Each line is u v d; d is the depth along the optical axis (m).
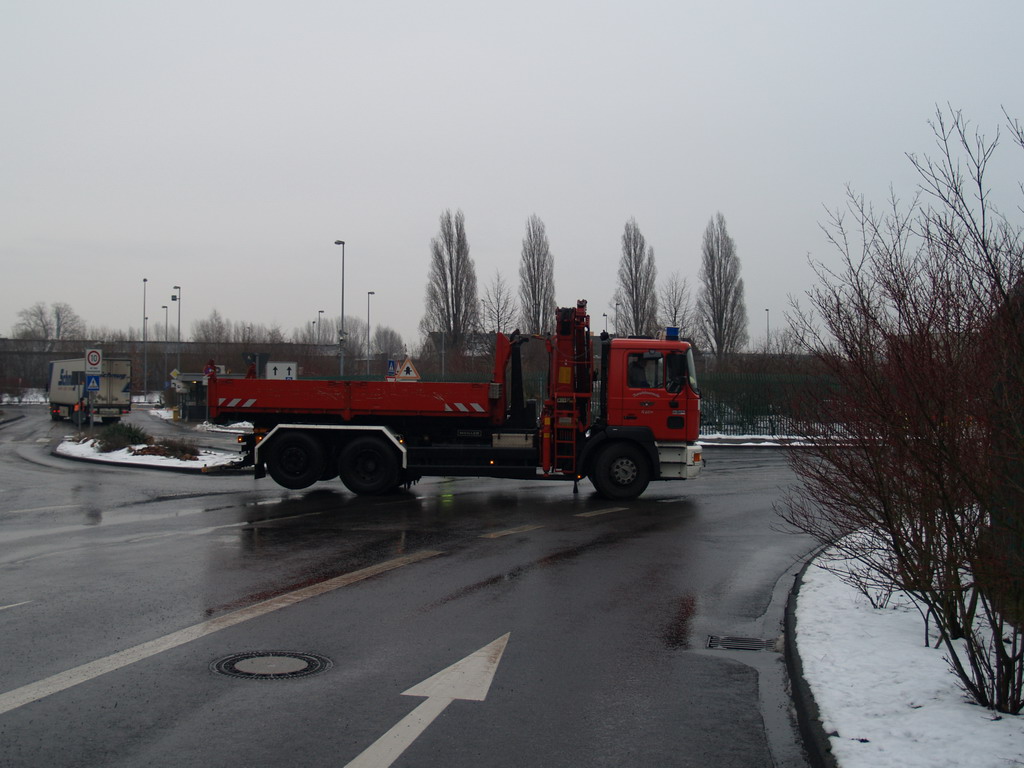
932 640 6.38
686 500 15.98
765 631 7.23
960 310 4.74
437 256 50.62
